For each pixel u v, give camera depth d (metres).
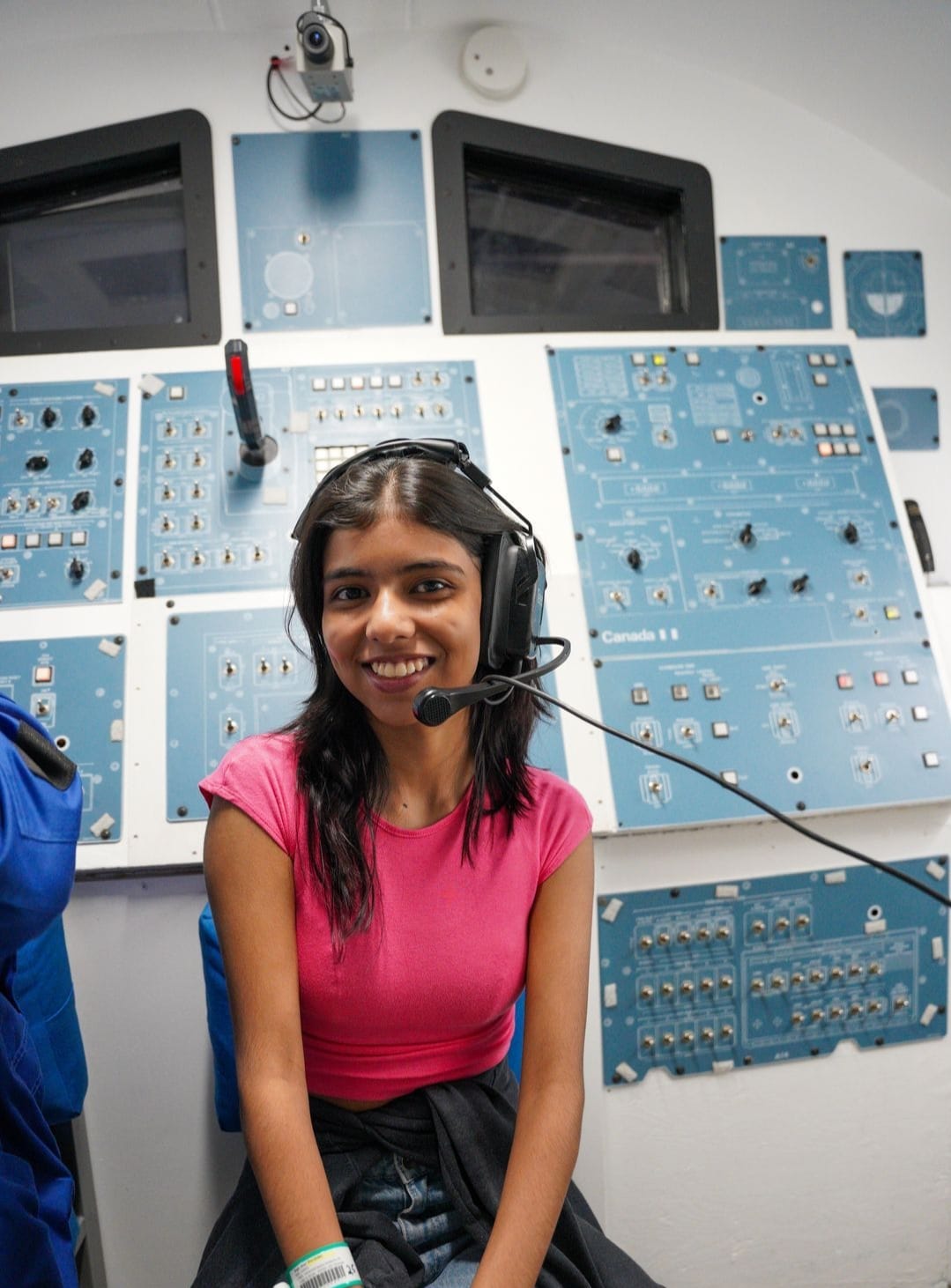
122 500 1.81
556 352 1.98
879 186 2.20
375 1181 1.05
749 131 2.16
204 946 1.44
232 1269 0.99
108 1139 1.63
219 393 1.90
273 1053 0.97
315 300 1.98
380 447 1.05
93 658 1.71
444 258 2.01
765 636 1.82
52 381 1.90
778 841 1.74
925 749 1.79
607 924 1.70
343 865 1.01
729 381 2.02
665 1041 1.71
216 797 1.05
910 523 2.05
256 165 2.00
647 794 1.69
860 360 2.18
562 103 2.10
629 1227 1.72
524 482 1.87
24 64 2.00
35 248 2.11
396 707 0.99
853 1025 1.77
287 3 1.96
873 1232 1.79
